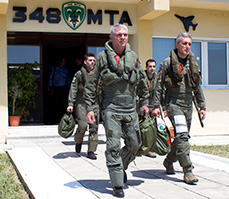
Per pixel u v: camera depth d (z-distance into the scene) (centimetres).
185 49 468
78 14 970
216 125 1102
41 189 446
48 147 804
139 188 449
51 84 1145
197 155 714
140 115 493
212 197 407
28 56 1098
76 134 690
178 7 1067
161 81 484
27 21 939
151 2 915
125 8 1008
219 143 883
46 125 1018
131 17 1014
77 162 628
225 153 750
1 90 915
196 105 498
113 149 413
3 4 816
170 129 515
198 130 1066
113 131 419
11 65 1086
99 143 870
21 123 1051
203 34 1094
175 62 469
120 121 428
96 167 586
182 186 456
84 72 659
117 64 422
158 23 1049
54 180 493
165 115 502
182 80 478
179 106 480
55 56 1292
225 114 1110
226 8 1090
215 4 1040
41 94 1097
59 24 959
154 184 468
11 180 541
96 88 442
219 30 1109
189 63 479
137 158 669
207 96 1097
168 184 467
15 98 1011
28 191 466
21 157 676
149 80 658
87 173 539
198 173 536
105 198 404
